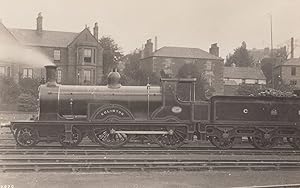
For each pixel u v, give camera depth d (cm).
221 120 1708
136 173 1216
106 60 5566
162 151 1527
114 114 1664
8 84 4100
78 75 4934
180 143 1683
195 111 1692
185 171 1265
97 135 1658
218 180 1159
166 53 5481
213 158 1428
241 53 7025
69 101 1652
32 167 1214
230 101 1720
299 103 1764
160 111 1678
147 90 1689
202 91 3988
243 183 1127
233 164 1325
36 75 4859
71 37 5159
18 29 4988
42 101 1642
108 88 1691
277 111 1747
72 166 1237
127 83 4741
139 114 1675
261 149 1734
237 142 1797
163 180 1143
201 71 5519
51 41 5009
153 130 1677
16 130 1612
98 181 1113
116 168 1241
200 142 1933
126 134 1650
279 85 4628
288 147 1833
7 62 4744
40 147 1612
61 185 1060
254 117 1730
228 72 5959
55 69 1698
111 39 5703
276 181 1157
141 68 5288
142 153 1505
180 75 5050
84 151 1480
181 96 1714
